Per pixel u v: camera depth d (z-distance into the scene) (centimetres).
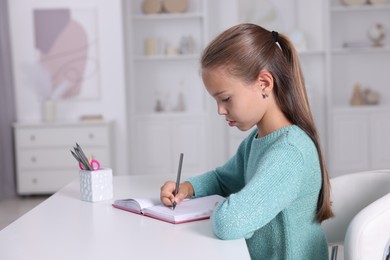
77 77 590
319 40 627
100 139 557
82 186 183
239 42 142
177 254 125
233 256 123
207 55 144
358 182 185
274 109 151
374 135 609
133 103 614
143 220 156
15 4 585
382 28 616
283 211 146
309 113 153
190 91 636
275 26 626
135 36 634
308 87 619
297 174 140
